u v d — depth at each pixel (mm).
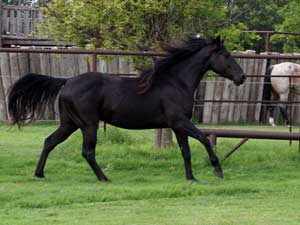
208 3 16250
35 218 10250
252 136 15320
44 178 13422
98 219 10180
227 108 25422
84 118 13430
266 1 35094
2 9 25328
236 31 16297
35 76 13625
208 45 13906
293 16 27609
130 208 11031
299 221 10141
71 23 15930
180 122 13586
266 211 10852
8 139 19172
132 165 15016
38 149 17109
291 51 32125
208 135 15328
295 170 15008
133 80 13781
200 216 10422
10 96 13625
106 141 17797
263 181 13539
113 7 15328
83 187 12539
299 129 22453
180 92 13648
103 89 13555
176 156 15977
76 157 15484
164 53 15297
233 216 10438
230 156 15852
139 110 13570
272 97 24312
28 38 24969
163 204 11398
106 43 16203
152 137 20203
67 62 24328
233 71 13859
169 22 16109
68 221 10023
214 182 13258
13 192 11844
